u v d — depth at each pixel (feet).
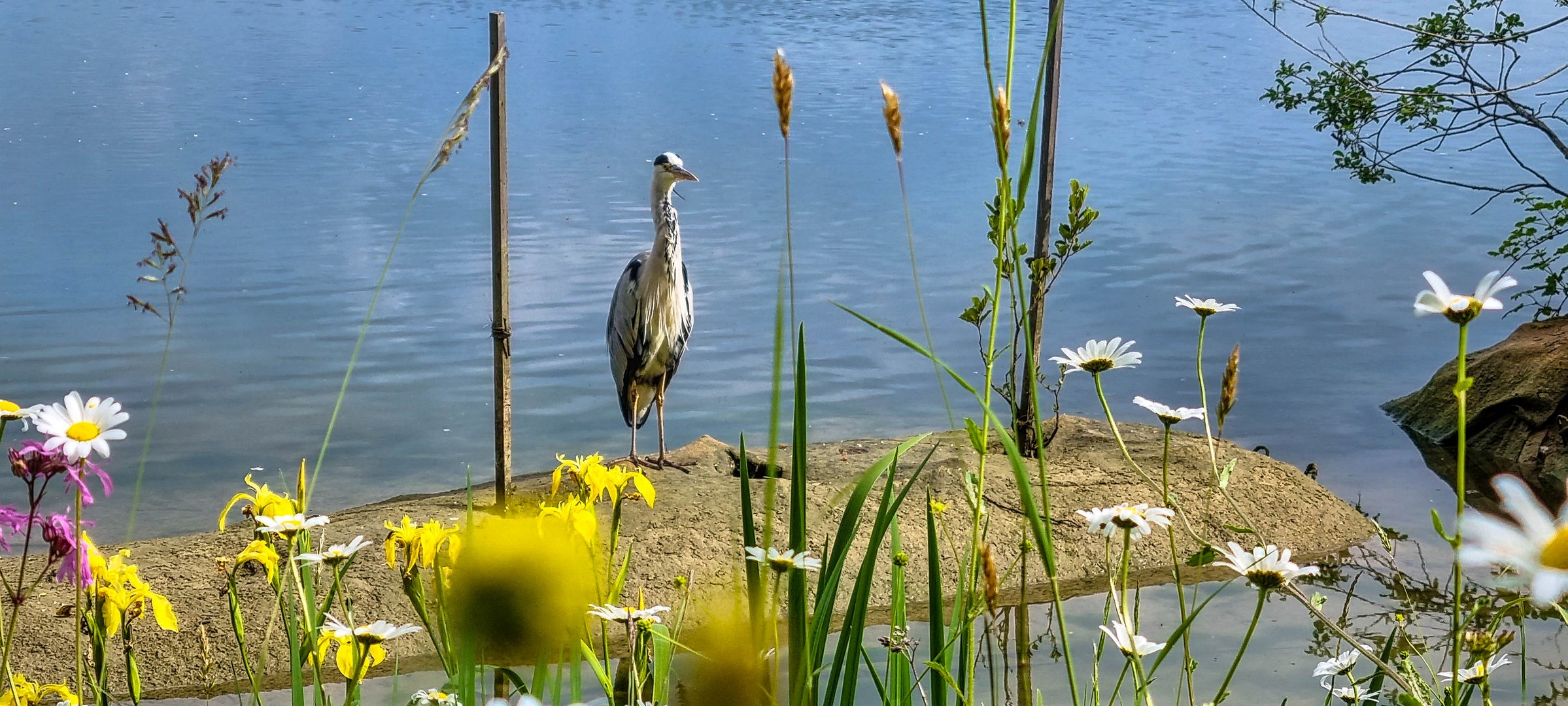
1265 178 55.47
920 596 18.81
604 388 29.96
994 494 21.81
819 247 42.27
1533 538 4.10
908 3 146.51
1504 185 54.34
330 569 17.88
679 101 75.87
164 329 32.42
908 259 40.86
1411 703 6.47
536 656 3.53
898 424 27.81
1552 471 24.95
